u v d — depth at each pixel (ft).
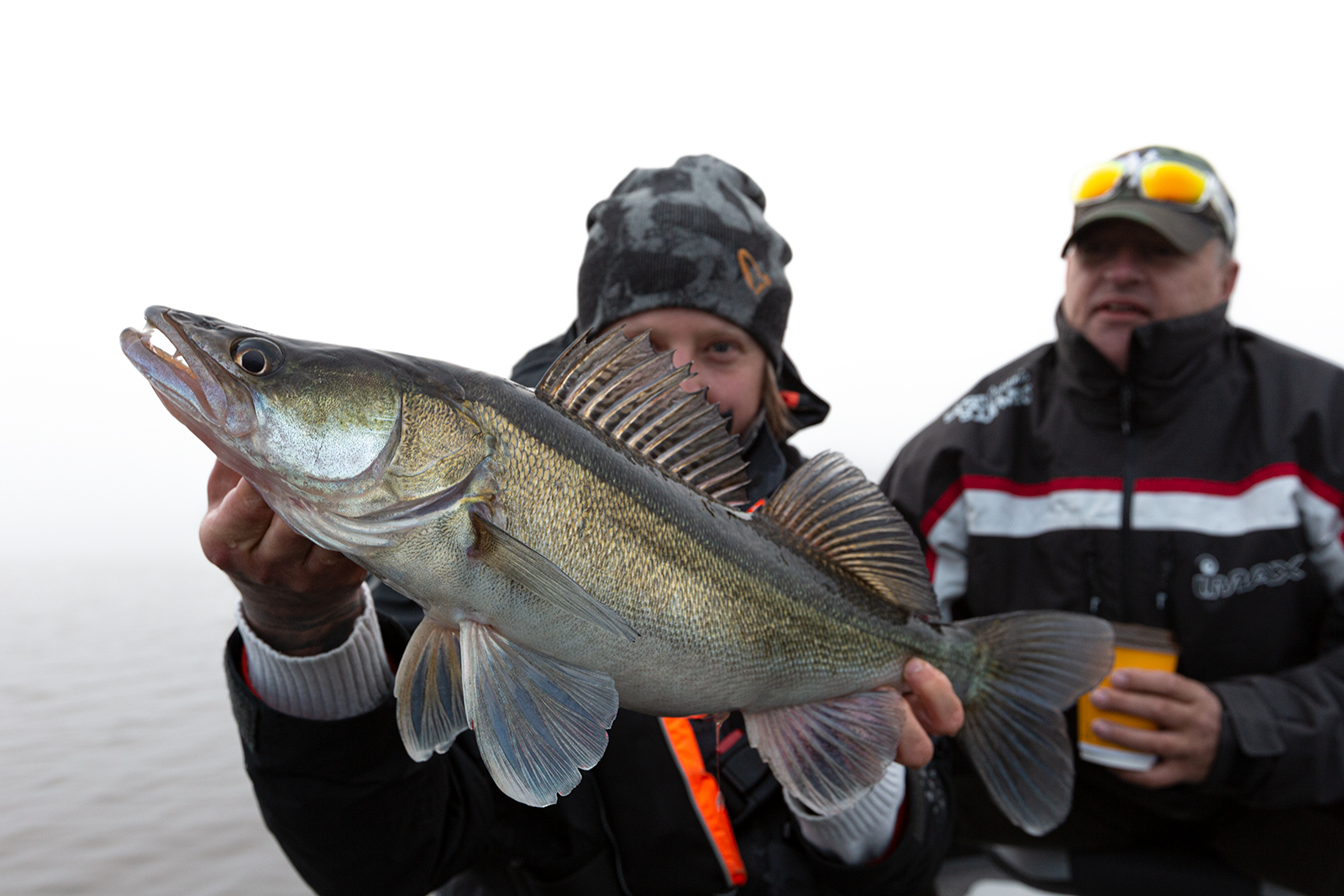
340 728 1.44
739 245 2.26
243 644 1.49
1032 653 1.92
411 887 1.65
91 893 6.39
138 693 13.70
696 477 1.62
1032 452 3.10
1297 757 2.44
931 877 2.14
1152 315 2.93
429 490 1.30
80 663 16.48
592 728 1.34
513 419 1.37
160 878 6.66
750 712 1.64
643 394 1.54
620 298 2.26
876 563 1.82
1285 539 2.77
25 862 6.94
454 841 1.72
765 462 2.34
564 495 1.38
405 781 1.55
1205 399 2.91
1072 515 2.98
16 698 13.41
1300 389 2.84
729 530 1.58
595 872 1.87
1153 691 2.47
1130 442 2.95
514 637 1.34
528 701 1.32
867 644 1.75
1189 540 2.85
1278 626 2.78
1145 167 2.93
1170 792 2.74
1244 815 2.83
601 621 1.23
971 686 1.91
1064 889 2.97
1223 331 2.99
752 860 1.94
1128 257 2.93
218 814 8.05
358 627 1.45
